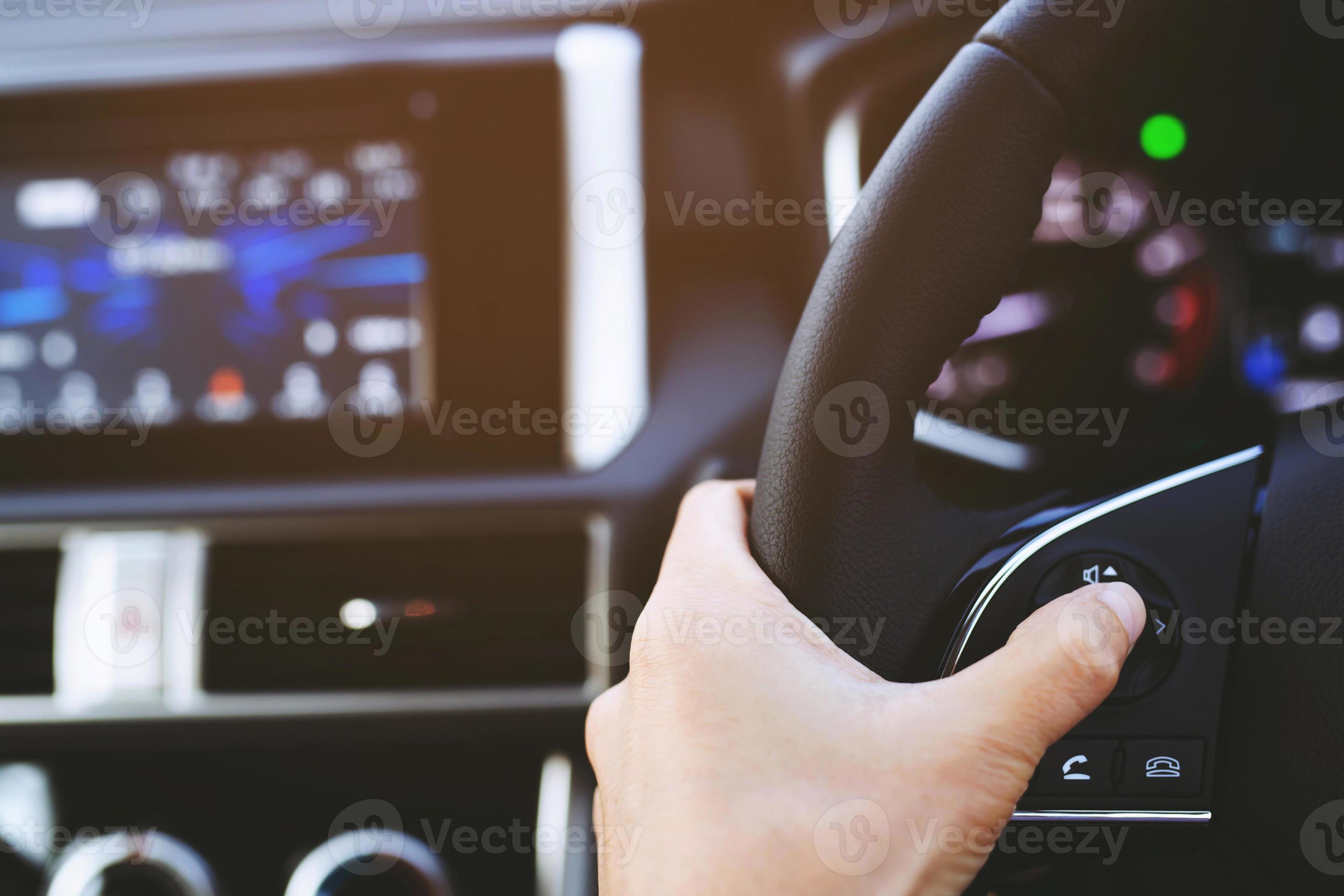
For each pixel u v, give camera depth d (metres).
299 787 1.09
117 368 1.01
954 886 0.36
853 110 0.98
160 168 1.00
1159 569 0.40
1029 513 0.41
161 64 0.98
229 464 1.00
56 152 1.00
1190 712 0.40
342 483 0.99
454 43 0.98
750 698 0.37
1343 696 0.43
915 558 0.40
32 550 1.01
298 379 1.00
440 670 0.98
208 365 1.01
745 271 1.04
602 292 0.98
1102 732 0.40
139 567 1.00
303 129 0.99
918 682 0.40
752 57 1.03
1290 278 1.01
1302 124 0.96
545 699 0.97
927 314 0.39
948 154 0.38
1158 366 1.03
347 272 1.00
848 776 0.35
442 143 0.98
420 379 0.99
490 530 0.98
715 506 0.47
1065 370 1.04
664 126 1.04
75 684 1.00
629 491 0.97
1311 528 0.44
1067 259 1.03
